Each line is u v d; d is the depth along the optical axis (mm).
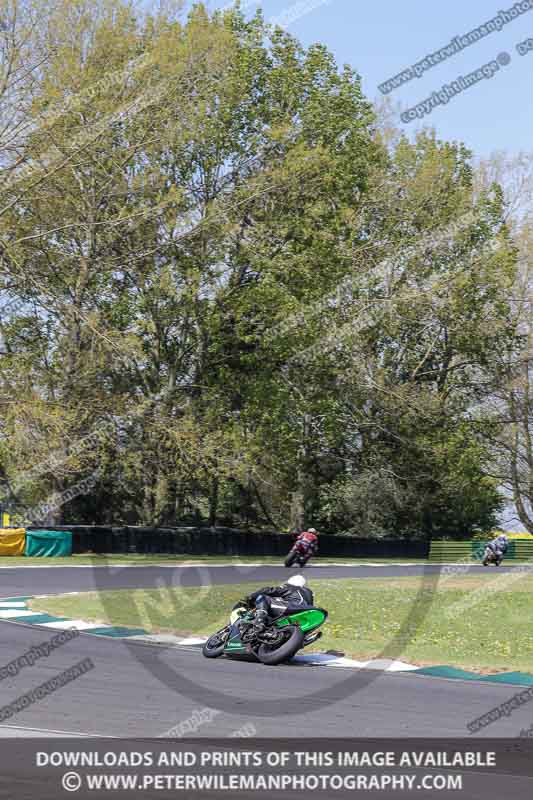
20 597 27672
